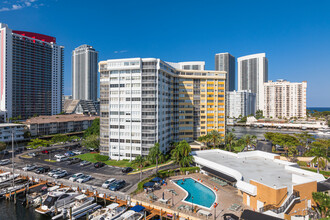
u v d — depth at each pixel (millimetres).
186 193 55688
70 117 177000
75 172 73438
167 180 65688
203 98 120000
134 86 88500
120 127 90125
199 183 63688
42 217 49438
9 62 195125
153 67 87125
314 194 46469
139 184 57750
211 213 44719
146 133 87188
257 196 46375
